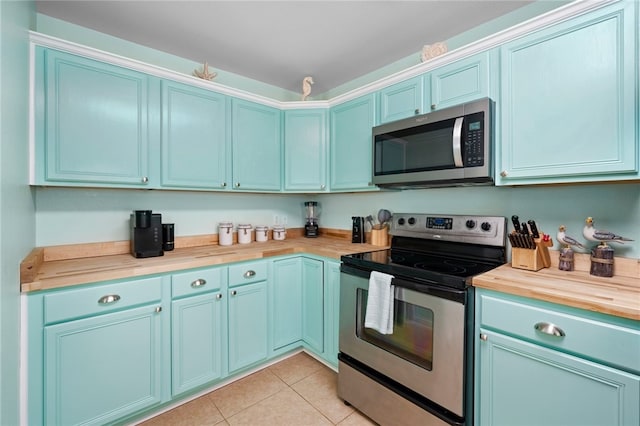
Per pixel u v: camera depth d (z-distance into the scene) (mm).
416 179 1723
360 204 2564
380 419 1566
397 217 2131
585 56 1170
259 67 2414
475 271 1408
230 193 2494
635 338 909
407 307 1471
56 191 1719
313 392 1882
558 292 1058
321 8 1676
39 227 1660
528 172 1333
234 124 2162
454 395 1270
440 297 1314
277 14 1726
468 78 1531
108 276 1426
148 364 1561
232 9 1675
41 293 1267
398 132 1826
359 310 1717
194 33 1916
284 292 2180
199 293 1748
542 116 1288
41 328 1266
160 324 1599
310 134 2416
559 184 1435
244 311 1959
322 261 2098
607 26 1121
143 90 1744
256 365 2115
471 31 1896
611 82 1113
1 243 950
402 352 1486
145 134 1754
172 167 1863
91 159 1566
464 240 1756
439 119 1603
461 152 1488
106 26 1823
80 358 1360
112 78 1633
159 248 1847
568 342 1034
